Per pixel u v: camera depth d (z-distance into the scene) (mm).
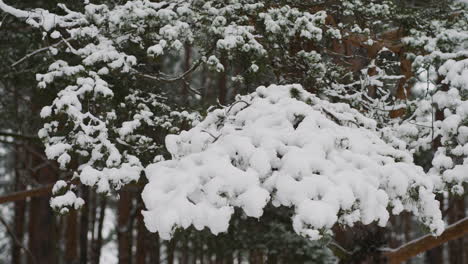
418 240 6148
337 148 3527
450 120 4328
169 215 2857
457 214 15703
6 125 9797
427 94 5004
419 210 3561
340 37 5590
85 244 12594
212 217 2891
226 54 5199
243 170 3330
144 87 6367
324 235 2922
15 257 15492
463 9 6402
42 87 4566
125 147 5621
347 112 4215
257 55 5141
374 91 6707
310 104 4113
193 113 5582
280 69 6285
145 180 5922
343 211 3096
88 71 4742
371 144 3709
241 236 8719
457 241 17141
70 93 4277
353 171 3295
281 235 8414
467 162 4102
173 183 3176
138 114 5422
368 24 6328
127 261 12117
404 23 6406
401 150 4113
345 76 6117
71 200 3697
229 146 3391
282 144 3340
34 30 6570
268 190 3137
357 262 6203
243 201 2961
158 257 13266
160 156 4059
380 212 3174
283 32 5332
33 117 8992
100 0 6398
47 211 12734
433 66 5336
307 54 5684
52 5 6730
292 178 3068
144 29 5145
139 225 12906
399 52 6879
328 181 3061
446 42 5688
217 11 5301
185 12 5172
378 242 6254
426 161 10172
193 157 3408
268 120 3676
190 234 8477
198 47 5938
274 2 5840
